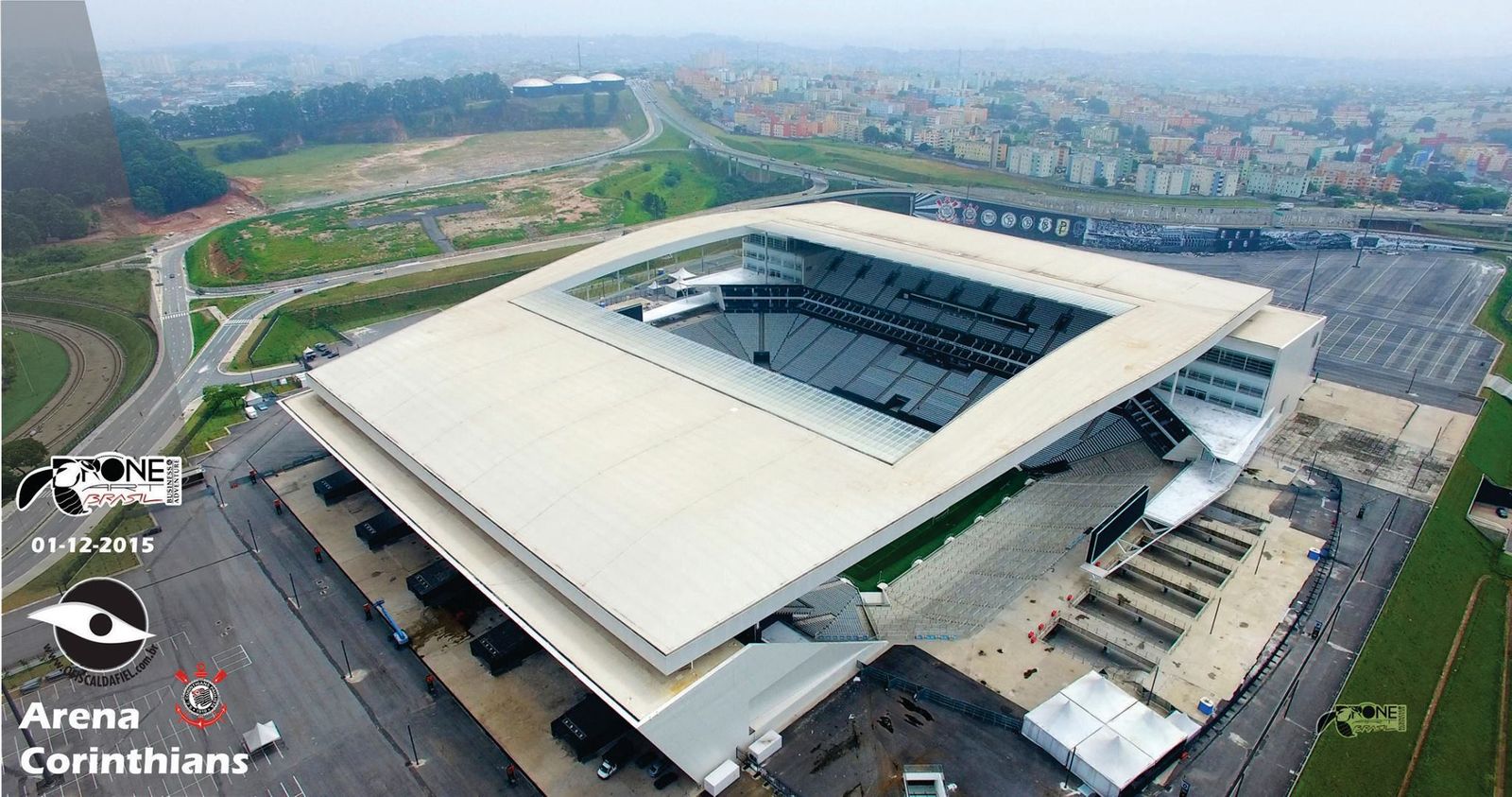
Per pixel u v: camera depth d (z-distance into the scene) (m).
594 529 66.19
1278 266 183.62
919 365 118.38
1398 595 77.81
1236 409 102.44
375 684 69.62
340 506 95.00
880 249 121.25
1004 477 97.81
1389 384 122.25
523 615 64.50
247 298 168.00
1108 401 79.81
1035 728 61.97
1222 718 64.50
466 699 68.12
